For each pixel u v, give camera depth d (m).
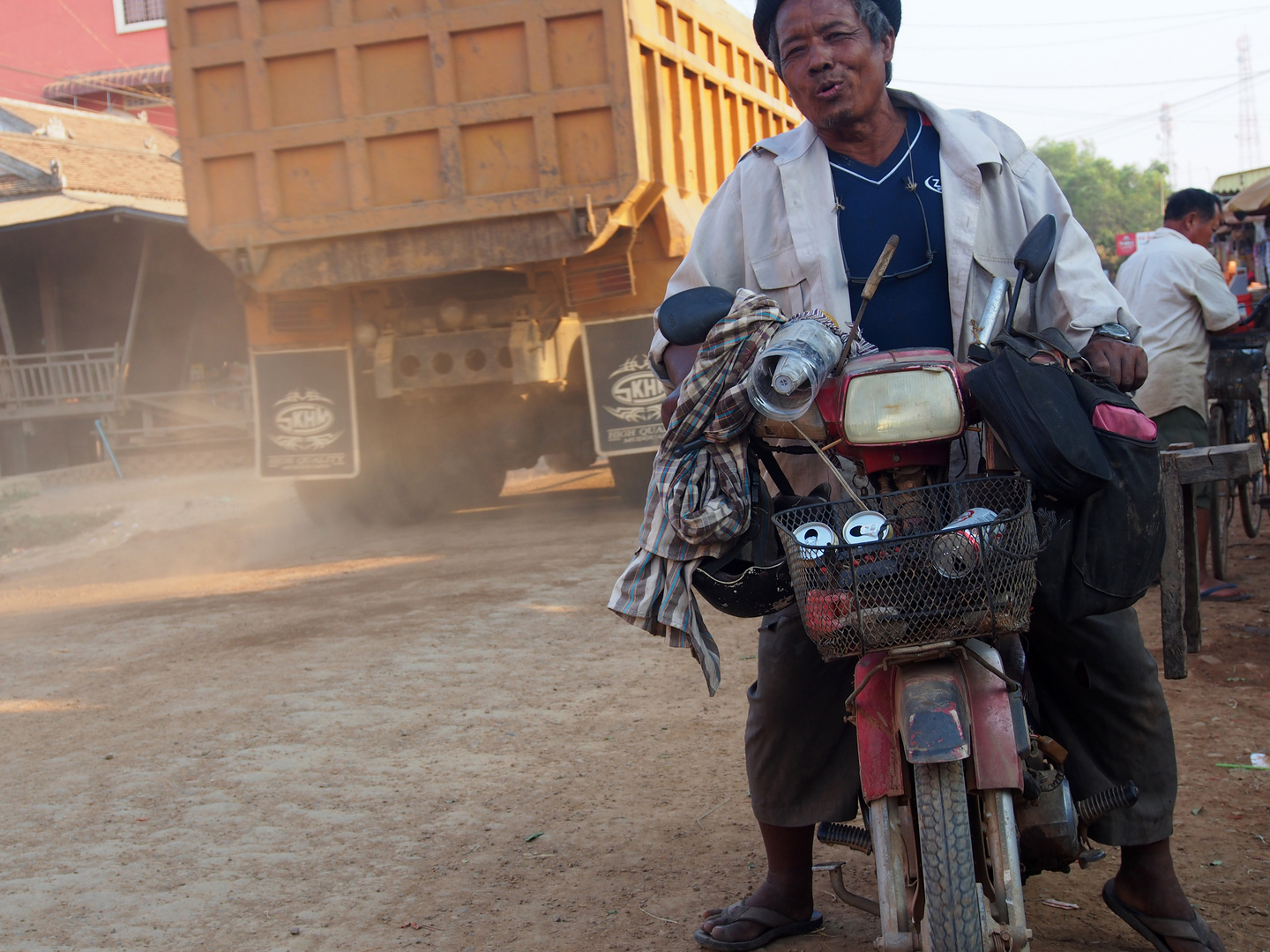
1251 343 6.35
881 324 2.78
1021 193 2.79
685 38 8.85
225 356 25.27
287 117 8.23
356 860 3.48
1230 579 6.30
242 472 18.67
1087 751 2.65
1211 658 4.84
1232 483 6.11
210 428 21.05
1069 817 2.32
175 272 24.64
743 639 5.75
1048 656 2.59
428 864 3.43
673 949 2.84
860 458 2.35
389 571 8.36
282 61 8.19
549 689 5.11
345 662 5.77
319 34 8.02
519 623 6.31
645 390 8.78
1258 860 3.08
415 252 8.27
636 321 8.73
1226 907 2.84
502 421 10.44
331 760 4.38
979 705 2.17
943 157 2.76
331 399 9.18
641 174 7.85
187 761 4.46
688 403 2.40
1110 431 2.21
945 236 2.76
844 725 2.70
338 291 9.05
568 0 7.68
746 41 10.28
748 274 2.88
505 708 4.88
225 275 25.02
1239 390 6.46
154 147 30.41
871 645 2.05
